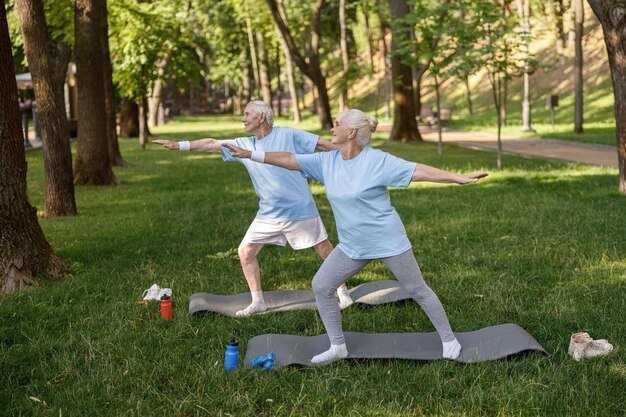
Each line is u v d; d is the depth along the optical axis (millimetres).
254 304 6363
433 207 12250
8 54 7395
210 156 25797
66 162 12586
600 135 26781
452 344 5090
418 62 20766
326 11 51469
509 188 14227
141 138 29328
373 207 4895
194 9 48406
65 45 17031
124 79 26297
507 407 4277
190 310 6254
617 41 12258
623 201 11812
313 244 6496
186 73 30891
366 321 6062
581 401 4297
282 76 68125
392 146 26203
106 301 6801
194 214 12227
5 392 4602
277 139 6223
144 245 9539
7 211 7414
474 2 18484
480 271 7578
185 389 4668
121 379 4789
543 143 25828
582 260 7793
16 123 7473
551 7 42406
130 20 24656
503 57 18859
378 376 4848
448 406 4348
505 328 5504
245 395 4477
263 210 6375
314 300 6652
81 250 9227
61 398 4516
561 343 5355
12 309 6289
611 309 6020
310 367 5000
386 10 28938
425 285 5078
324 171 5043
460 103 49375
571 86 40688
